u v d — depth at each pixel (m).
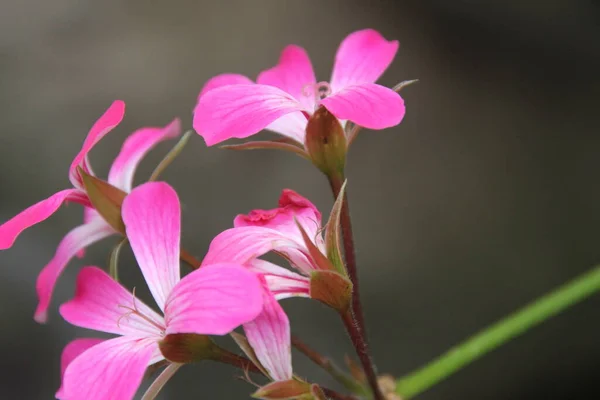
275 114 0.40
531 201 0.60
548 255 0.58
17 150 0.61
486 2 0.65
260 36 0.66
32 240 0.58
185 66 0.64
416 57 0.66
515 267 0.58
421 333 0.57
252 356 0.40
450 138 0.62
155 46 0.65
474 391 0.56
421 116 0.63
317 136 0.41
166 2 0.66
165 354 0.40
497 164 0.61
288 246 0.40
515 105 0.64
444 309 0.57
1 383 0.54
